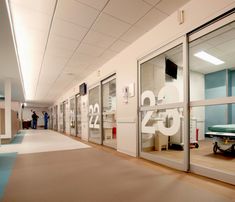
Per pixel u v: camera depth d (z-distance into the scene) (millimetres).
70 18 2961
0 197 1775
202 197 1754
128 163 3160
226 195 1791
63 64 5457
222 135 3838
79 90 7957
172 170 2713
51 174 2527
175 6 2682
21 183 2166
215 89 6504
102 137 5551
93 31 3414
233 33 3408
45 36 3584
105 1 2547
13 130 7234
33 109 19703
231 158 3434
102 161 3316
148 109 3461
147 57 3498
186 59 2615
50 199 1728
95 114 6133
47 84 8555
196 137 4988
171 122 3133
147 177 2385
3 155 3879
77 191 1921
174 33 2820
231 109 6055
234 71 6223
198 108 6379
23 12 2762
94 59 5000
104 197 1770
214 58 5086
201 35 2447
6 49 3738
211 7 2258
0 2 2225
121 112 4309
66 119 10719
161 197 1766
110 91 5789
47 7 2656
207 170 2348
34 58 4895
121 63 4402
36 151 4379
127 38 3729
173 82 4355
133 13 2848
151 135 4113
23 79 7391
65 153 4117
